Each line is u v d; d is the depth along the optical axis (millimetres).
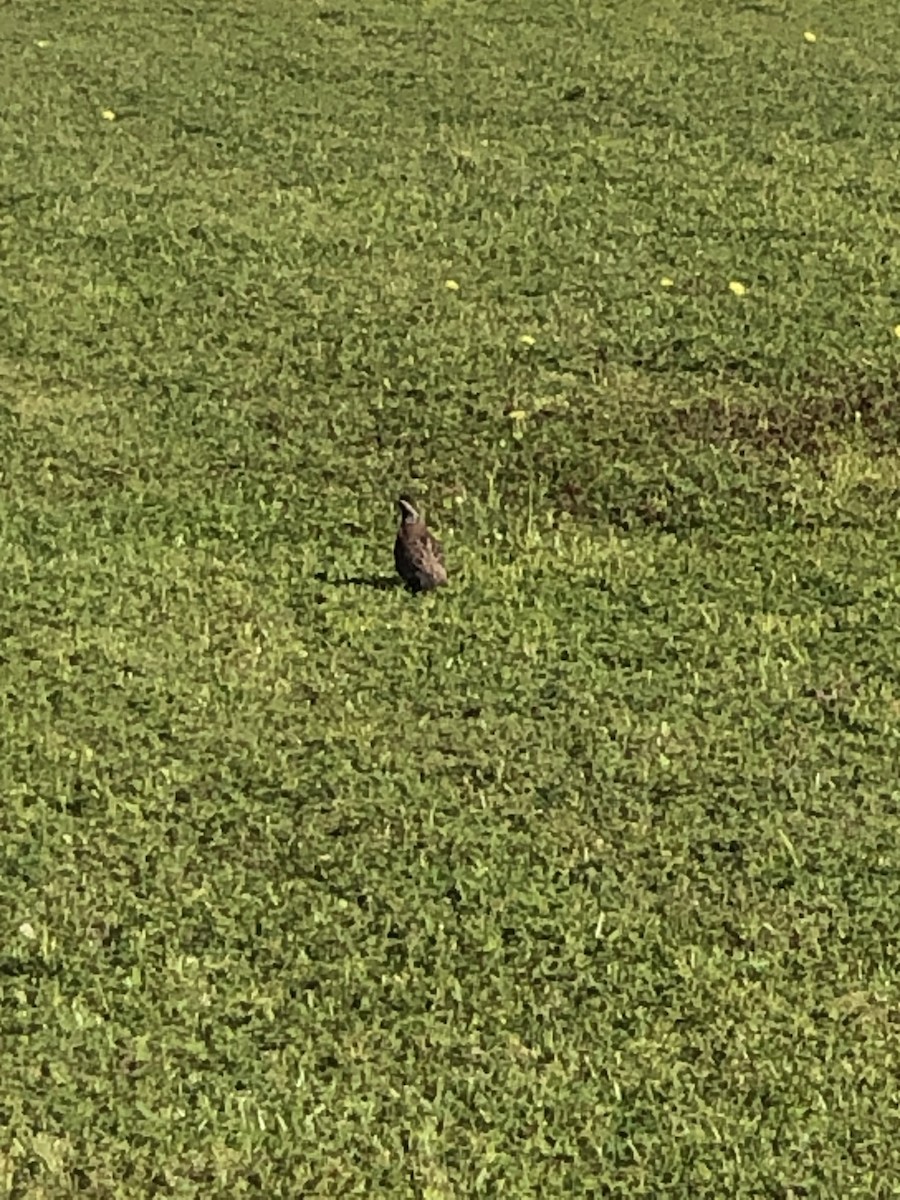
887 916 7422
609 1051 6715
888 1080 6598
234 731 8516
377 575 9992
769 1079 6590
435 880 7566
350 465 11211
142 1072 6586
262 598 9711
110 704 8711
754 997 7000
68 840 7754
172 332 12984
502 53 19578
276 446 11422
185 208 15250
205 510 10617
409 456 11352
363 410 11922
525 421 11812
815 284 14062
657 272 14266
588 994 6996
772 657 9273
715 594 9883
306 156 16547
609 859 7723
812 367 12680
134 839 7777
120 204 15297
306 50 19469
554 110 17922
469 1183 6129
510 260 14422
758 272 14281
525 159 16656
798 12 21281
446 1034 6797
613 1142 6289
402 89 18391
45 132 16891
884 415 12070
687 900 7492
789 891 7555
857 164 16781
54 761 8281
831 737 8617
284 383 12266
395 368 12516
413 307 13508
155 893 7480
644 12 21172
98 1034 6758
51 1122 6363
